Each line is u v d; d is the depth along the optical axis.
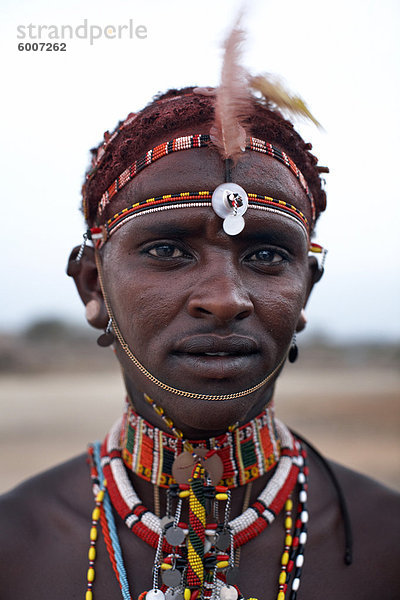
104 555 1.67
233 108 1.55
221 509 1.70
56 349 14.42
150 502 1.74
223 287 1.46
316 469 1.94
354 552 1.74
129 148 1.62
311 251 1.81
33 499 1.83
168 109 1.63
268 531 1.71
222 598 1.53
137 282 1.54
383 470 6.78
